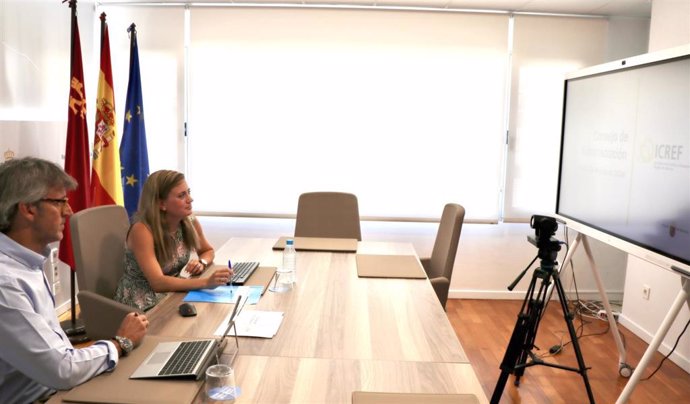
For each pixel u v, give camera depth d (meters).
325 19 4.66
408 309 2.27
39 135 3.81
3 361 1.54
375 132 4.76
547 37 4.72
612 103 3.39
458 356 1.82
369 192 4.81
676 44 3.70
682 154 2.72
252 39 4.68
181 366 1.60
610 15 4.72
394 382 1.63
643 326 4.10
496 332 4.18
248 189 4.82
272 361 1.75
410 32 4.67
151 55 4.71
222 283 2.42
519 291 4.99
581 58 4.75
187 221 2.85
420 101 4.73
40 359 1.45
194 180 4.83
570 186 3.89
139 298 2.58
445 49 4.69
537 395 3.20
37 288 1.54
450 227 3.23
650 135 2.99
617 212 3.29
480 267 4.98
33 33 3.77
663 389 3.31
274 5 4.64
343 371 1.69
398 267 2.91
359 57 4.69
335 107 4.73
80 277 2.44
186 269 2.69
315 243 3.45
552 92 4.77
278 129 4.76
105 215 2.66
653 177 2.95
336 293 2.47
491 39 4.68
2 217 1.49
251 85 4.72
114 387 1.50
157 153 4.80
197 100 4.74
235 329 1.85
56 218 1.54
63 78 4.20
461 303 4.87
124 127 4.39
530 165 4.82
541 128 4.79
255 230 4.99
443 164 4.79
